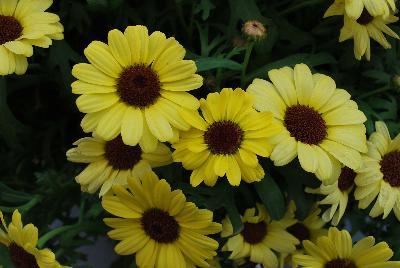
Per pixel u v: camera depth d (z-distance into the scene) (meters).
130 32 0.34
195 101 0.35
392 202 0.39
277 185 0.40
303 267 0.39
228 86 0.43
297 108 0.36
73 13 0.42
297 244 0.43
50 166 0.46
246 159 0.34
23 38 0.37
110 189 0.37
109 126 0.34
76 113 0.47
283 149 0.35
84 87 0.34
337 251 0.38
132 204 0.36
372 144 0.39
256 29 0.38
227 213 0.40
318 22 0.46
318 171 0.35
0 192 0.42
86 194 0.40
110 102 0.34
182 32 0.45
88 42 0.45
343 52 0.45
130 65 0.35
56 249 0.44
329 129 0.37
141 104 0.34
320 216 0.44
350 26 0.40
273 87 0.36
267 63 0.43
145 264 0.37
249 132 0.35
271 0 0.46
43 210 0.44
